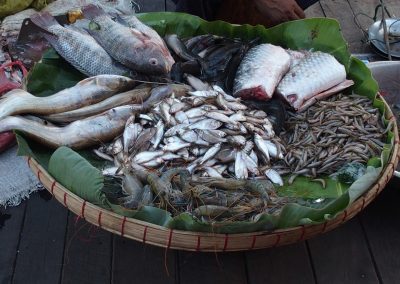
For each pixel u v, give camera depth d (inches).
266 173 26.6
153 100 29.5
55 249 27.5
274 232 21.9
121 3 43.9
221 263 27.0
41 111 28.1
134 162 26.2
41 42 35.9
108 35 31.9
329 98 31.3
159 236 21.9
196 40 33.7
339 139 28.5
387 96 34.8
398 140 26.7
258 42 34.3
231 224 21.3
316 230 22.6
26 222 28.9
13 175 30.9
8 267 26.5
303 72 31.0
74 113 28.6
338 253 27.7
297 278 26.5
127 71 31.7
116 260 27.0
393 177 27.6
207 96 28.9
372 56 43.0
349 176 26.0
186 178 24.4
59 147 24.9
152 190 24.1
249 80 30.2
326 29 32.9
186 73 31.4
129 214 22.0
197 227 21.5
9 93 28.1
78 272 26.4
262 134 27.9
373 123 28.9
